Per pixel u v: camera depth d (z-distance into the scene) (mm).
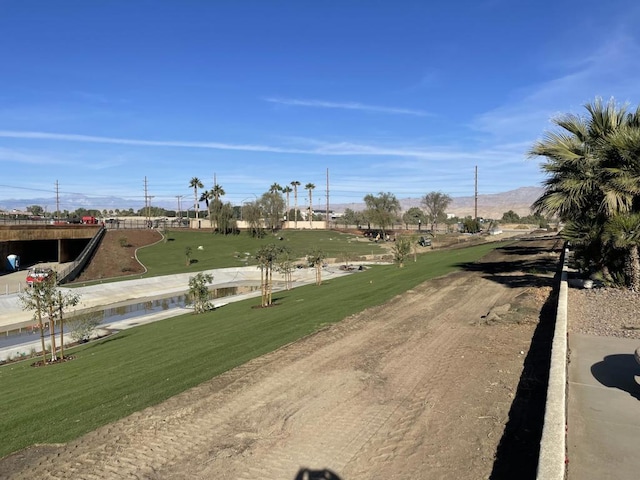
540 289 13859
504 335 9148
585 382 6059
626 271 12508
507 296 13562
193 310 27766
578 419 5004
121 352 14367
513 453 4707
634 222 11773
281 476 4684
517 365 7281
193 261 54656
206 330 15594
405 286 17672
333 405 6309
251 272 47531
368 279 25062
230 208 83312
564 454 4117
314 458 4984
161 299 35406
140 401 7172
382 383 7008
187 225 102688
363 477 4574
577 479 3906
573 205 13359
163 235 75062
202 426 5910
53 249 61625
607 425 4840
